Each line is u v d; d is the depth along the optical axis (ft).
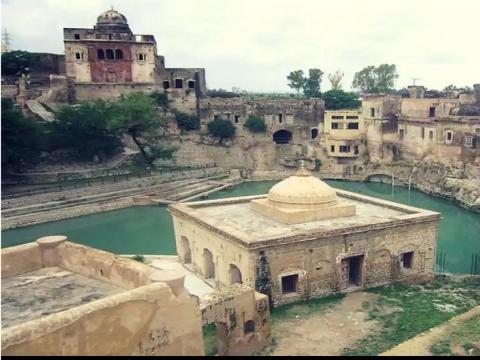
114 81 257.14
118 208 171.73
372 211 97.25
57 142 193.16
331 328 69.92
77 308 34.60
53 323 32.78
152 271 42.45
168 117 247.50
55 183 183.83
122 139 231.50
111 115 200.03
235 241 77.56
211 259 91.91
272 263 76.59
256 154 252.42
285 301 78.74
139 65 260.62
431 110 226.17
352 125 239.91
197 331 41.98
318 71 373.81
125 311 36.63
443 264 109.09
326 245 80.84
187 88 266.16
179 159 239.09
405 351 51.42
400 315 74.02
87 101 227.20
